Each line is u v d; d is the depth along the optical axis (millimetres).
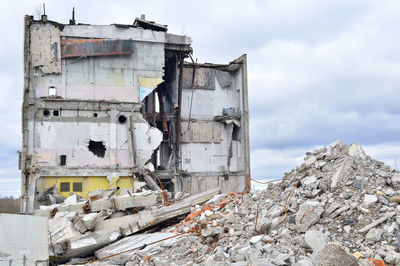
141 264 13688
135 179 31391
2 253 11797
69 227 17109
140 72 33281
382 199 11898
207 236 13562
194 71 38812
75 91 31625
